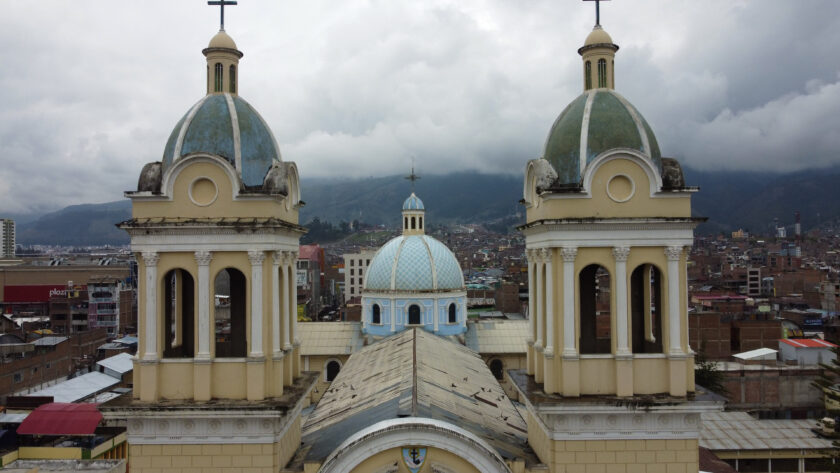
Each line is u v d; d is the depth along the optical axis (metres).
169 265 28.27
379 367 49.19
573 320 27.95
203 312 27.97
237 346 31.22
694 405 27.27
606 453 27.62
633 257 28.28
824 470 62.59
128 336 120.81
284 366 30.36
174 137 29.67
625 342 27.94
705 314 99.12
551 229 28.19
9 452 59.28
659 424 27.69
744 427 67.19
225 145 29.03
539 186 28.89
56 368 98.12
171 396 28.12
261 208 28.36
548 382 28.56
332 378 70.06
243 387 28.16
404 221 75.62
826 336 109.38
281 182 28.73
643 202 28.44
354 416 34.47
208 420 27.45
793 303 139.75
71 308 133.25
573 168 29.09
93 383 83.19
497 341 70.50
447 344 61.34
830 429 65.75
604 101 30.09
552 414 27.38
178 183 28.38
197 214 28.36
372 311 71.88
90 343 115.25
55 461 57.00
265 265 28.45
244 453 27.55
